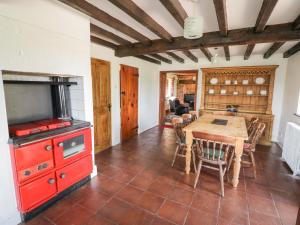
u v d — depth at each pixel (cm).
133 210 190
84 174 232
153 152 359
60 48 194
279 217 181
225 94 489
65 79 240
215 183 244
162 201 205
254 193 221
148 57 484
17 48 155
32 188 170
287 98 390
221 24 208
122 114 421
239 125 293
